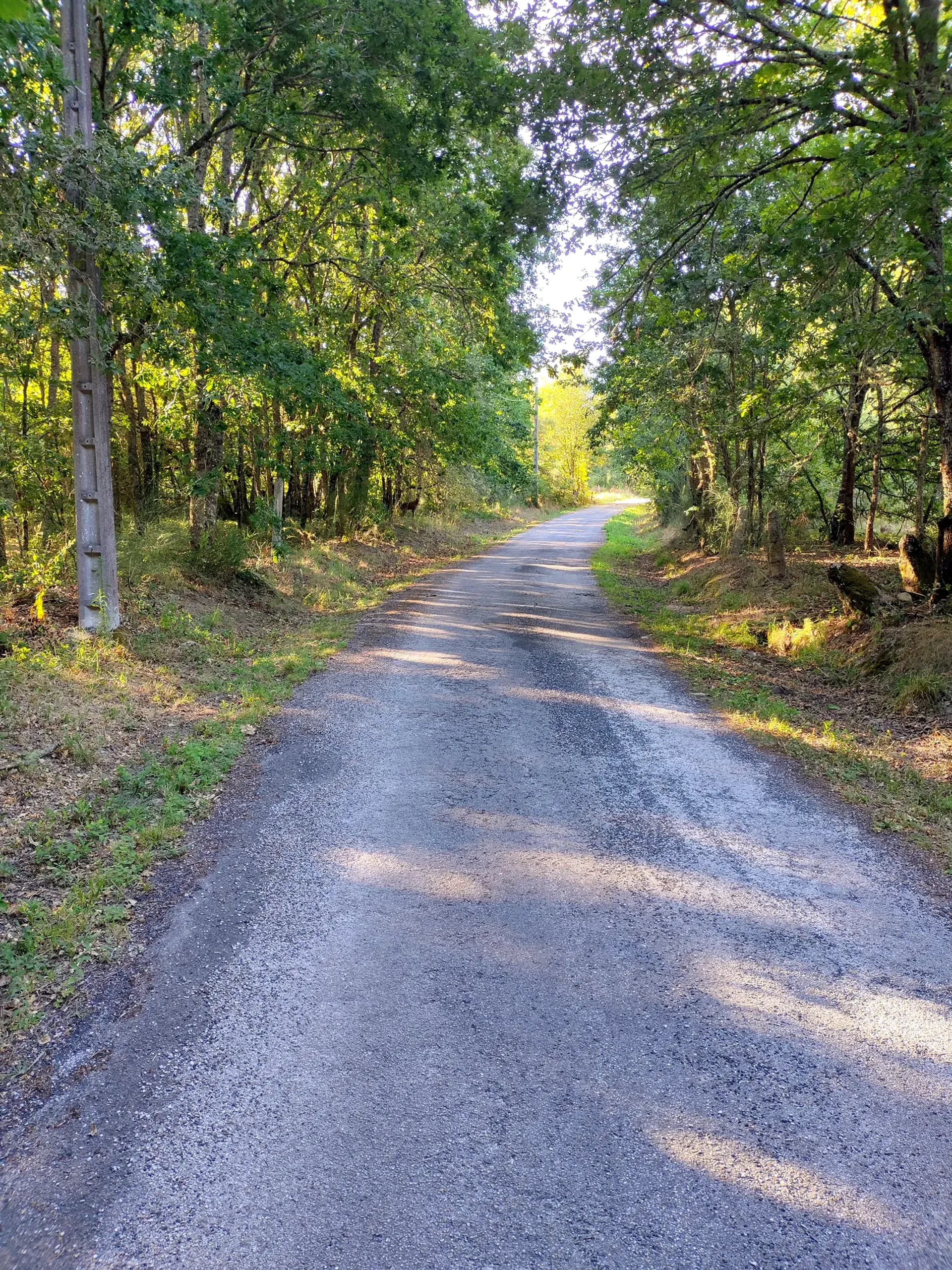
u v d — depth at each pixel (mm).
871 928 4465
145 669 8883
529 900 4668
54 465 12367
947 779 6684
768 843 5504
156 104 10273
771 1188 2775
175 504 17891
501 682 9758
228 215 10188
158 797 5973
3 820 5355
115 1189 2725
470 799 6137
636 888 4840
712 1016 3686
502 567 23172
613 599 17156
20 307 9391
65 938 4125
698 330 14555
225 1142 2928
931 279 8586
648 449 24516
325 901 4629
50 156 7316
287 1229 2582
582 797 6230
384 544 24781
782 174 11391
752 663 11086
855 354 11797
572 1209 2676
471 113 11211
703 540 22969
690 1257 2514
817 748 7496
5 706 6785
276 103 11852
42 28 6805
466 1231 2588
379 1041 3480
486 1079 3264
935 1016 3721
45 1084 3207
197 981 3883
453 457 25859
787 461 20750
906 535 11727
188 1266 2451
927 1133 3035
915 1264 2504
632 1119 3070
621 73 9094
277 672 9844
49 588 10195
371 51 11711
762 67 9469
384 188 14266
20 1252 2479
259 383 12523
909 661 9180
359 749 7188
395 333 21109
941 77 7859
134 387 16453
